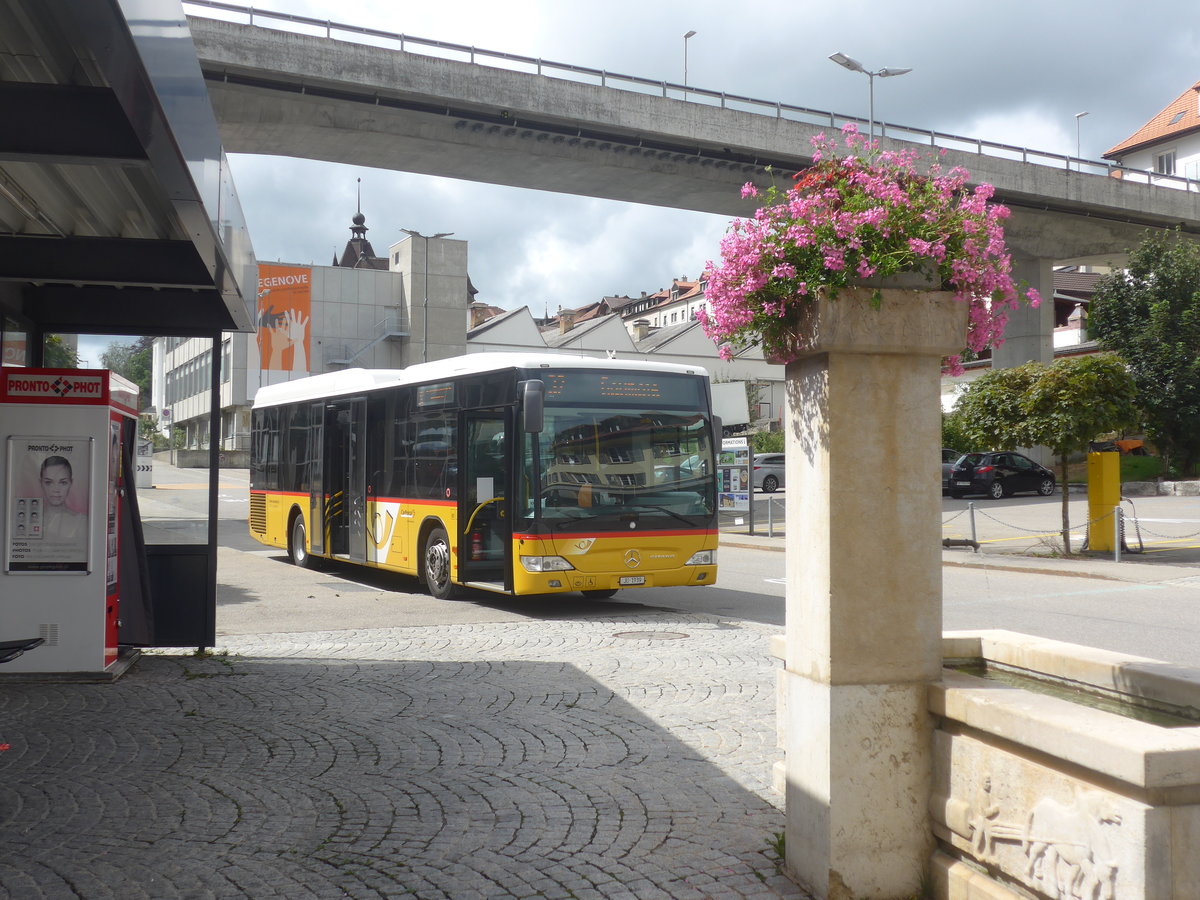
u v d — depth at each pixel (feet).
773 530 95.91
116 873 14.49
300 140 112.16
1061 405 64.69
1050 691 14.61
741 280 13.76
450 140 113.70
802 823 13.50
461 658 31.45
